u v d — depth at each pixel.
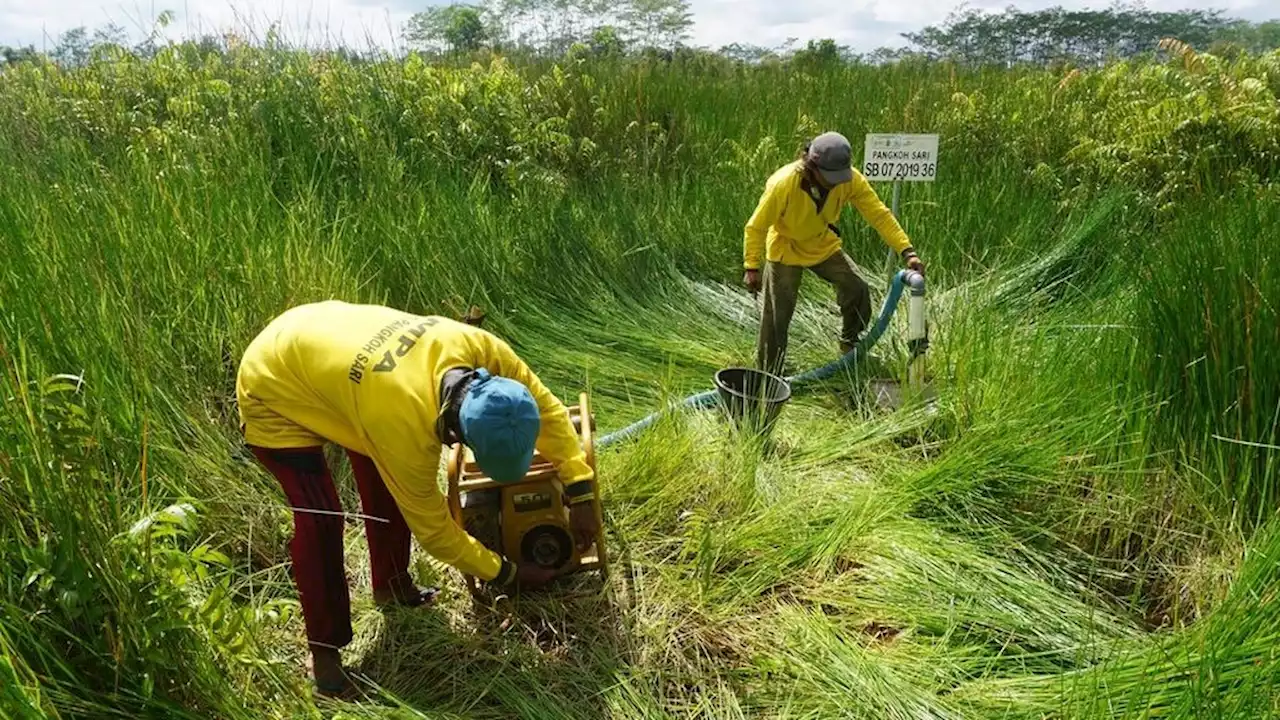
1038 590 2.63
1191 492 2.85
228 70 6.01
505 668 2.40
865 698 2.24
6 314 2.63
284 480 2.12
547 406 2.18
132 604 1.87
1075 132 6.52
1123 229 5.18
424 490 1.97
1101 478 3.02
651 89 7.15
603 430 3.69
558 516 2.39
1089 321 3.81
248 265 3.50
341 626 2.24
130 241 3.37
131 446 2.65
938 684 2.29
